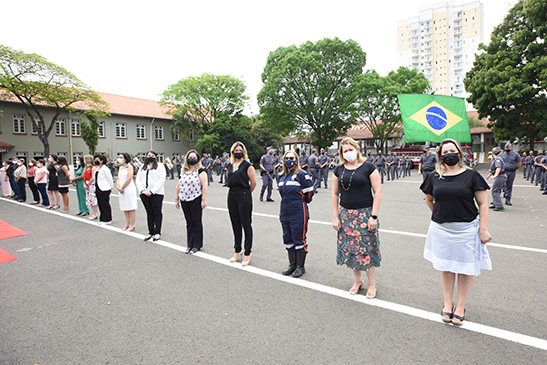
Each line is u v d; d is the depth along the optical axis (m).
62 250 5.82
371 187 3.62
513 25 26.39
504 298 3.59
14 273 4.68
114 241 6.41
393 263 4.81
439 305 3.46
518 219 7.73
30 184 11.92
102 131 34.00
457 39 110.94
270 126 36.50
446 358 2.55
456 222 3.00
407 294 3.75
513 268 4.49
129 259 5.24
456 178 3.04
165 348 2.77
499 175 8.86
